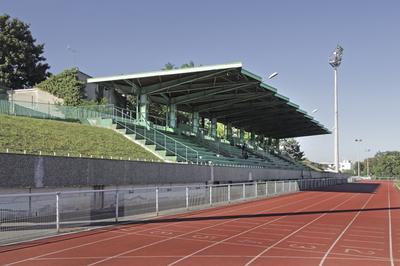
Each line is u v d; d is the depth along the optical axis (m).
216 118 64.69
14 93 52.81
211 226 18.48
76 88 56.09
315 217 23.14
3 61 67.44
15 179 19.81
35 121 33.88
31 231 15.38
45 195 15.51
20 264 10.57
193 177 34.62
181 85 45.03
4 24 68.50
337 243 14.68
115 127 41.09
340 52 80.25
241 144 72.44
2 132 27.48
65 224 16.88
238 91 49.59
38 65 71.00
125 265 10.62
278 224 19.70
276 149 93.69
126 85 46.06
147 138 40.44
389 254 12.82
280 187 44.38
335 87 82.00
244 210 26.27
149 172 29.05
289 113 65.62
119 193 21.22
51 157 21.66
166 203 23.94
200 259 11.52
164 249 12.92
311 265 11.05
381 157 169.88
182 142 46.81
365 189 60.59
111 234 15.71
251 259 11.64
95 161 24.41
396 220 22.27
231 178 41.81
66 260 11.12
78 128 36.41
